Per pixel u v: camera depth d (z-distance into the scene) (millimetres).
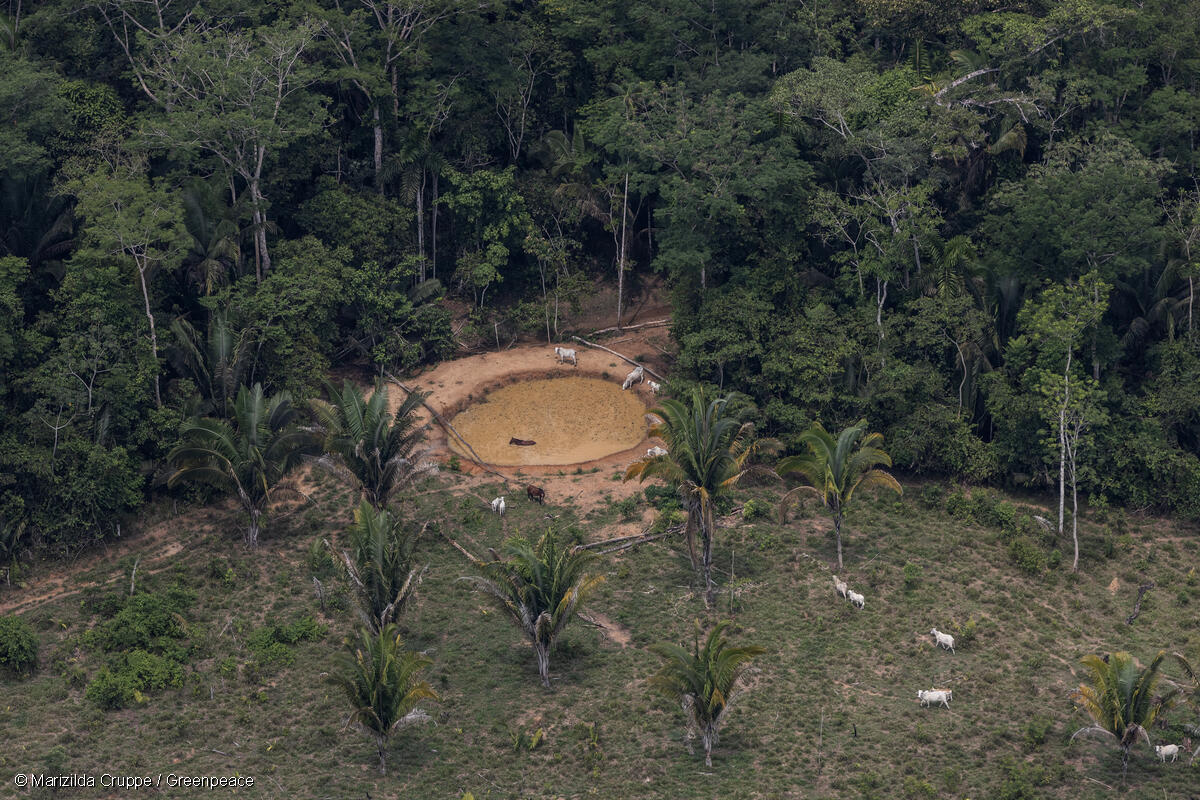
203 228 75750
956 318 74750
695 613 64250
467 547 68750
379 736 54375
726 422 64375
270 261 80875
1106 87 82062
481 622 64188
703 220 80250
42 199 74938
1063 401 68812
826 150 83062
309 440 67812
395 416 70188
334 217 82438
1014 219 77062
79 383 67250
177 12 83000
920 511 72312
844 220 78688
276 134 76625
